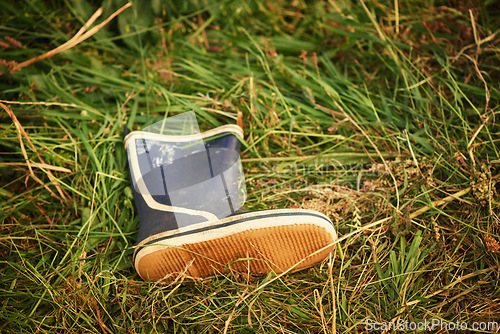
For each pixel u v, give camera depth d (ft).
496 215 4.42
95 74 5.89
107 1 6.17
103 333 4.02
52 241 4.56
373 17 6.05
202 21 6.58
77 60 6.01
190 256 3.95
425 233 4.43
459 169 4.82
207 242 3.84
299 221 3.79
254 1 6.85
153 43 6.47
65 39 6.10
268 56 6.12
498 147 4.97
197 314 4.14
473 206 4.49
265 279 4.09
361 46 6.37
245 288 4.17
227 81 6.04
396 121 5.42
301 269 4.31
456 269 4.34
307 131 5.48
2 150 5.26
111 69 6.02
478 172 4.56
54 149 5.30
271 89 5.67
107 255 4.49
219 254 3.97
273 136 5.42
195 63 6.18
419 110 5.41
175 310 4.16
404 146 5.15
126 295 4.21
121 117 5.52
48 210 4.98
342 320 4.06
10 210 4.75
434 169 4.88
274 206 4.89
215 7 6.66
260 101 5.53
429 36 6.16
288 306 4.11
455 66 5.80
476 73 5.63
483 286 4.14
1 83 5.77
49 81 5.72
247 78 5.66
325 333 3.81
